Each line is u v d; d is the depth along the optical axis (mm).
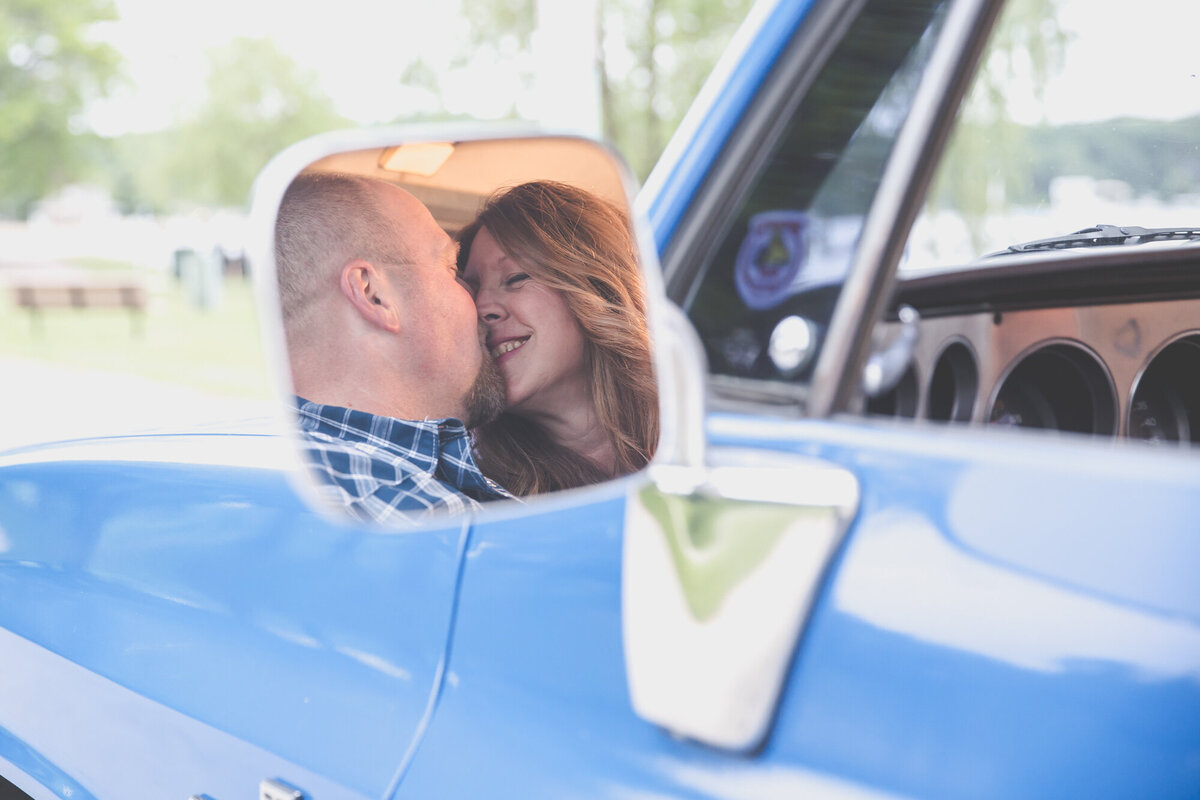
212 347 14352
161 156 32062
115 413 9289
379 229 1284
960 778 850
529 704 1124
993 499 879
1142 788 783
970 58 975
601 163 1158
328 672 1294
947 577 883
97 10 27375
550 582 1132
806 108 1034
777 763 936
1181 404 1654
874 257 985
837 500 939
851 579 923
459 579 1206
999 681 846
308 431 1243
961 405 1404
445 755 1171
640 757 1032
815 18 1036
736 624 944
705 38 11508
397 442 1286
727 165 1066
